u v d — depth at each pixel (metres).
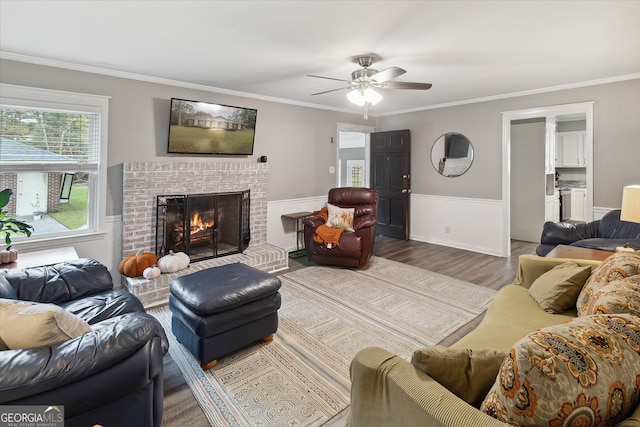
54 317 1.31
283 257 4.48
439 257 5.03
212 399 1.97
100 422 1.33
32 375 1.14
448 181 5.68
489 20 2.41
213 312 2.20
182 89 4.09
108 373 1.31
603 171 4.09
